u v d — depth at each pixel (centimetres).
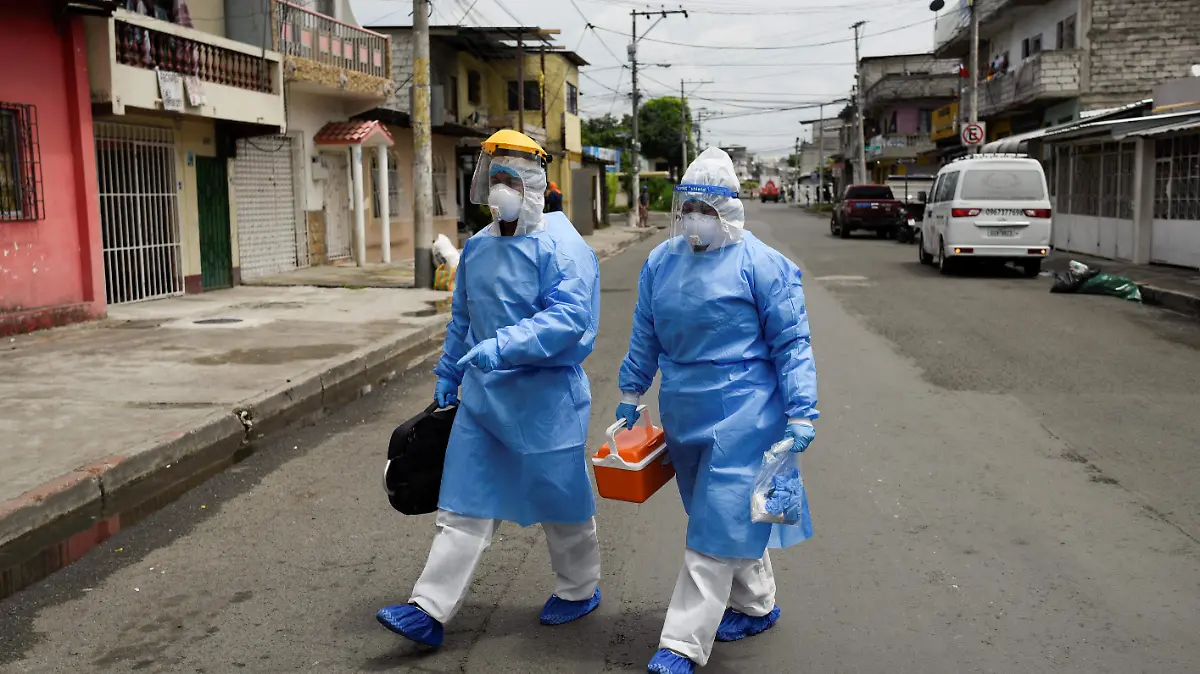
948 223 1777
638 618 412
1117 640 384
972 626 398
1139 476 595
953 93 5378
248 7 1670
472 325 388
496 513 373
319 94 2005
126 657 382
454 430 379
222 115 1452
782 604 423
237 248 1688
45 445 657
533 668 367
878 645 383
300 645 389
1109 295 1473
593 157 4347
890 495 568
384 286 1673
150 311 1334
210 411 755
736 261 347
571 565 402
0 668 374
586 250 378
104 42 1198
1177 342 1062
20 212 1123
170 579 463
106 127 1349
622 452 362
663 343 362
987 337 1106
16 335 1109
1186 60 2603
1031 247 1734
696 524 345
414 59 1611
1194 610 409
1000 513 533
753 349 351
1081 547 482
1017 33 3184
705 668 366
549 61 3778
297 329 1188
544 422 372
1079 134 1978
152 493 605
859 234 3397
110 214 1370
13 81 1102
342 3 2194
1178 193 1759
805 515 360
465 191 3111
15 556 501
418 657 377
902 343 1077
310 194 2005
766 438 348
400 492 390
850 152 6712
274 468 656
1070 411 759
